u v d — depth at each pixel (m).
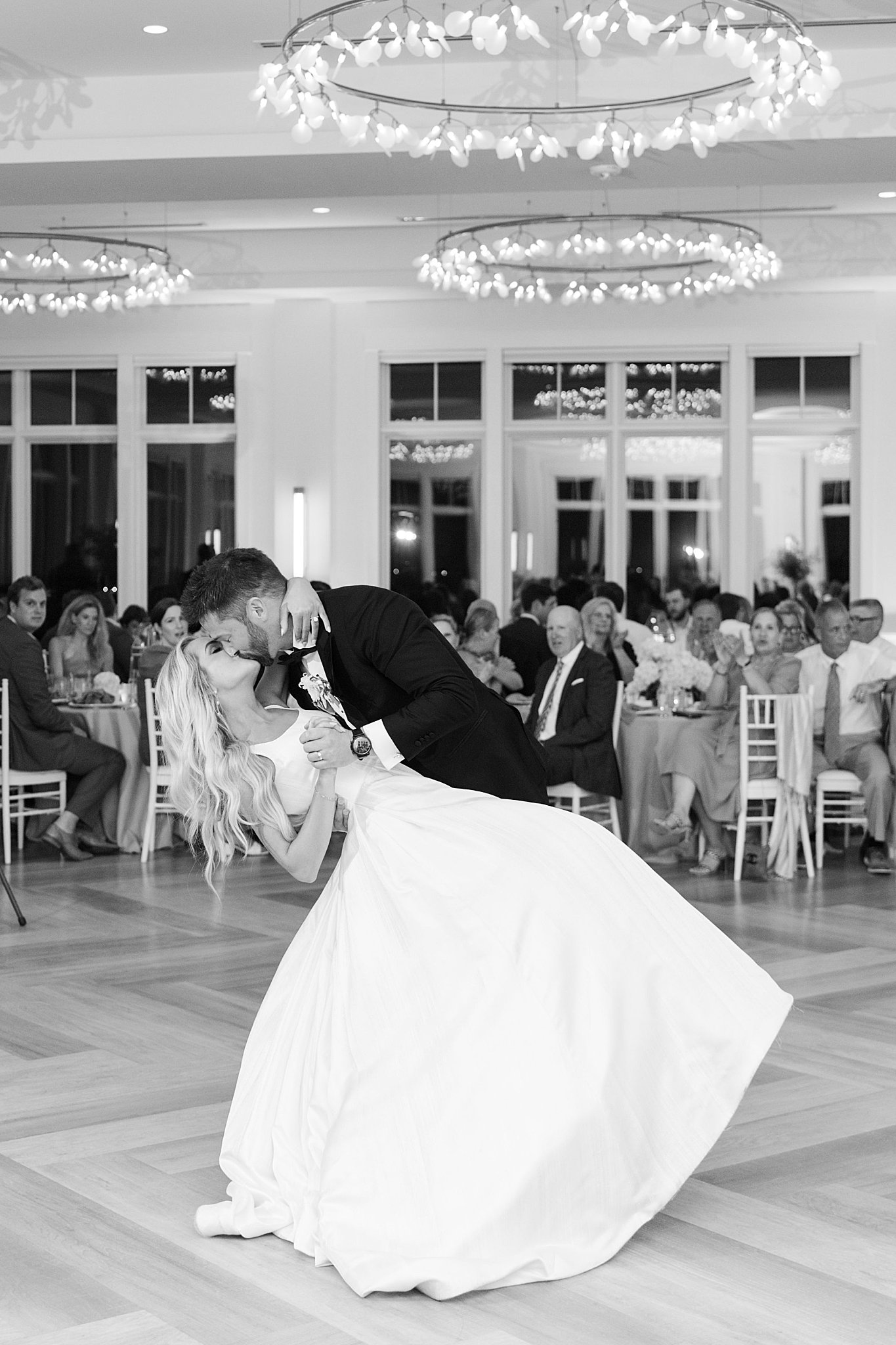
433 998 2.91
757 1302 2.75
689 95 6.71
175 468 12.75
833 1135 3.70
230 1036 4.64
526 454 12.44
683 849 8.15
